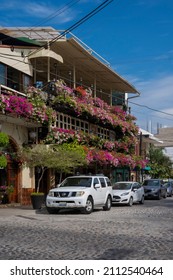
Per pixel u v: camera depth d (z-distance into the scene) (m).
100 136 36.38
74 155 24.34
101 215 19.25
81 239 11.59
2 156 19.84
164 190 38.28
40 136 26.59
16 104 21.86
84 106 29.78
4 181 24.39
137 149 50.62
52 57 26.75
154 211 21.58
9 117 22.69
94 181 21.22
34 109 23.34
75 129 31.62
